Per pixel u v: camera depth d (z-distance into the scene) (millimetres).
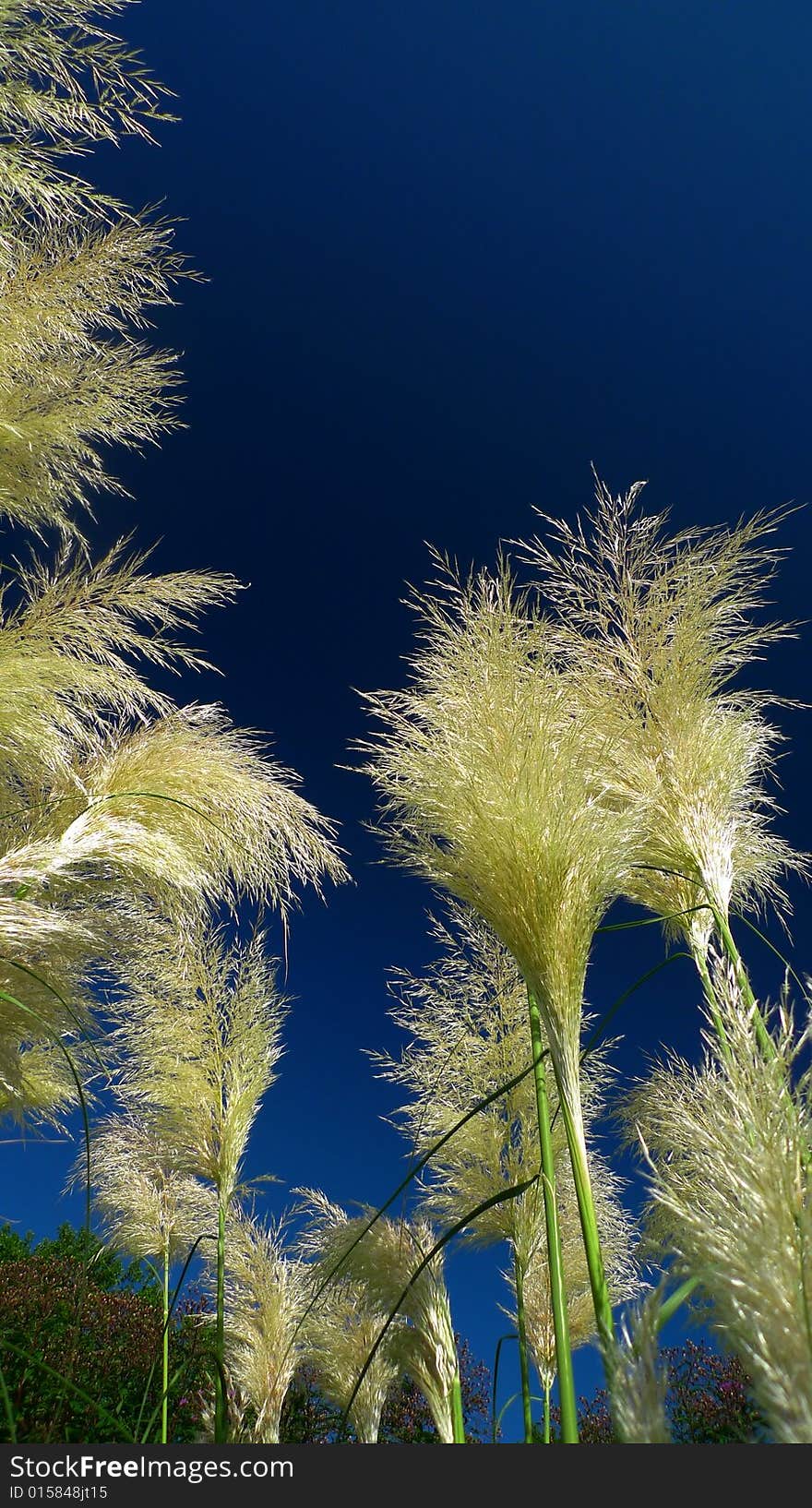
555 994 1527
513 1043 3332
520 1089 3287
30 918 2217
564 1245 3510
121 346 2873
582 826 1612
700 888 2168
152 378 2879
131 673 2662
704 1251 1098
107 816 2531
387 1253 2705
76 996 2852
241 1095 3660
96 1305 5297
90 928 2801
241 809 2639
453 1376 2549
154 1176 4320
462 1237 3305
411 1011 3412
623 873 1718
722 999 1252
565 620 2400
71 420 2701
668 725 2252
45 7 2320
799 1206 1025
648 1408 1097
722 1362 4195
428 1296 2623
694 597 2357
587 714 2086
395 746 1979
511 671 1856
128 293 2807
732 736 2283
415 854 1901
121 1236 4238
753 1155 1065
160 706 2746
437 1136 3357
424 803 1834
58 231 2672
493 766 1687
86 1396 1839
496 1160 3234
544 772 1664
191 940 3566
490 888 1653
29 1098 3090
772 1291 999
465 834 1692
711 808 2186
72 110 2348
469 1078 3352
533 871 1577
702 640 2320
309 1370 5309
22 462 2715
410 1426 5914
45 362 2730
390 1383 4168
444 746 1843
